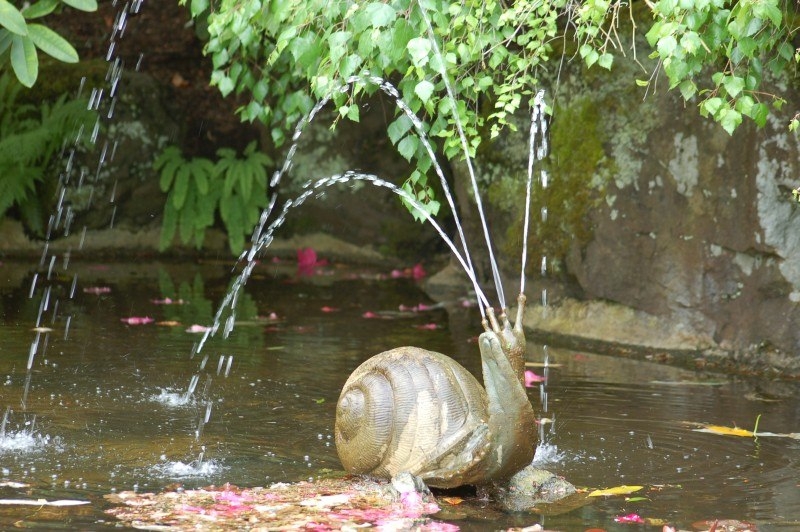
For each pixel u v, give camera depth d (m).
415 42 6.88
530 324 12.75
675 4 6.51
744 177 10.49
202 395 8.77
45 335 11.39
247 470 6.54
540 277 12.91
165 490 6.03
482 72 8.11
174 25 22.00
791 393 9.24
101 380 9.24
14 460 6.62
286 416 8.11
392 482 5.96
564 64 12.33
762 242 10.33
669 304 11.35
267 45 9.78
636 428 7.85
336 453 7.02
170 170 19.59
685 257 11.16
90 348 10.73
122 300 14.24
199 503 5.75
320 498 5.87
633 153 11.59
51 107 19.47
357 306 14.41
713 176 10.80
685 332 11.20
